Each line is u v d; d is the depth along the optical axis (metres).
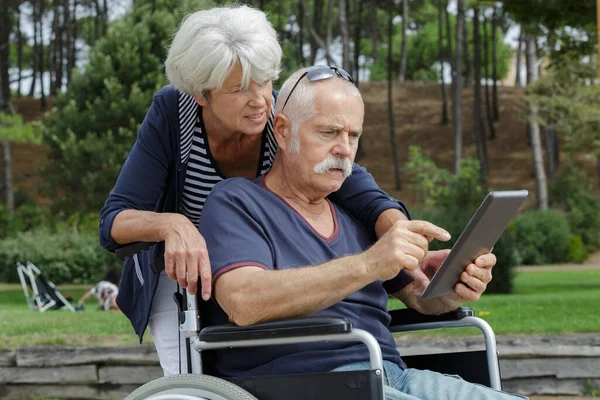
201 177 2.82
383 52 54.00
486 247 2.43
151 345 6.25
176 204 2.86
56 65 46.03
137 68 22.53
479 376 2.75
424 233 2.28
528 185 38.09
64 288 22.20
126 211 2.63
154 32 23.06
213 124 2.74
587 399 6.01
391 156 40.97
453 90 41.03
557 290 15.38
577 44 15.62
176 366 2.89
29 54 55.22
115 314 9.09
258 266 2.39
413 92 46.69
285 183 2.65
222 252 2.43
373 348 2.16
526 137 42.12
